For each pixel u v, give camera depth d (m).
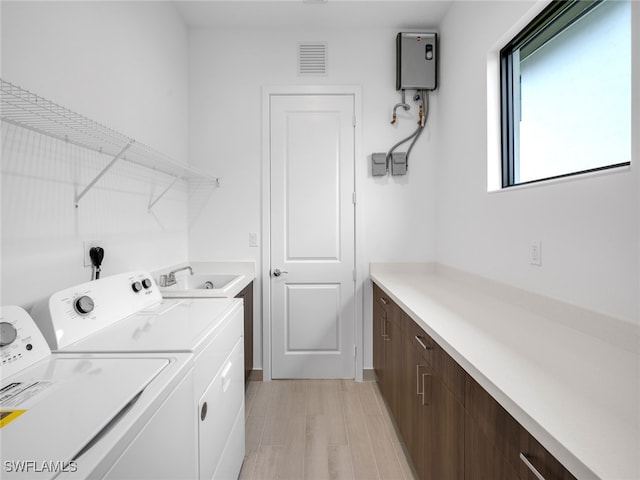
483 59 2.00
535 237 1.52
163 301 1.73
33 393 0.80
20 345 0.96
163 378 0.91
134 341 1.15
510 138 1.92
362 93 2.76
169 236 2.41
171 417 0.91
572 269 1.30
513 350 1.06
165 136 2.33
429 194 2.76
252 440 1.99
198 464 1.11
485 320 1.41
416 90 2.75
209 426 1.22
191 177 2.75
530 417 0.69
